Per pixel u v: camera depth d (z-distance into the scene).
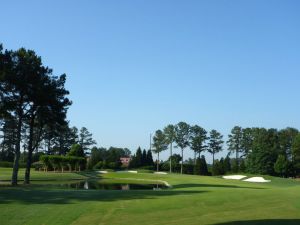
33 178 52.50
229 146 126.69
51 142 121.62
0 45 37.59
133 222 15.32
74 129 141.75
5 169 77.12
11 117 40.97
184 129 126.06
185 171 107.00
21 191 25.67
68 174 64.19
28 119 42.50
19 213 17.05
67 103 42.12
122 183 48.88
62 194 23.78
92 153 134.62
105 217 16.27
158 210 17.97
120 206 18.92
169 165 110.81
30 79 38.31
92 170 85.00
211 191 26.77
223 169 94.88
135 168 105.88
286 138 103.56
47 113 41.09
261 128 120.25
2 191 25.59
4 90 38.19
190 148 127.75
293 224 14.24
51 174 62.06
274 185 46.38
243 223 14.67
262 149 90.56
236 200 21.02
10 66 37.38
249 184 45.56
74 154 91.38
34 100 39.59
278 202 20.17
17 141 40.16
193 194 24.28
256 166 90.06
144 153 111.38
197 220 15.59
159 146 127.06
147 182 51.44
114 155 119.50
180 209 18.25
